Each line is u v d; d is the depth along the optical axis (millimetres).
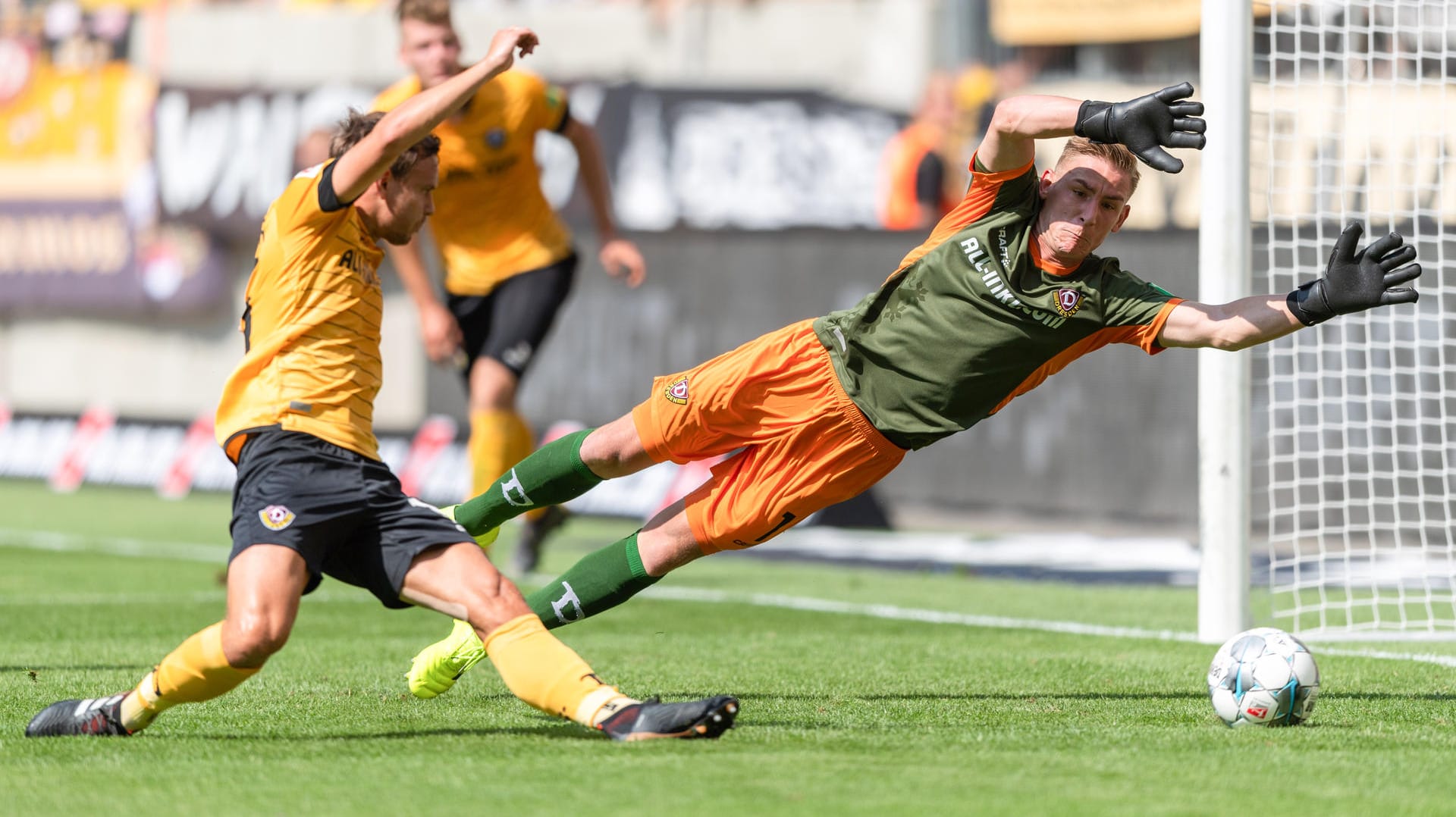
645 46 76938
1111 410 50688
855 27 74875
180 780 13016
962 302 16469
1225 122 23547
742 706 17703
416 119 14180
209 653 14258
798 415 16875
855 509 52000
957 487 53812
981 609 30141
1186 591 34156
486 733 15469
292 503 14273
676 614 28766
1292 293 15805
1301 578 36812
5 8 82812
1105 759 14078
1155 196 58531
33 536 45719
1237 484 24391
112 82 81438
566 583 17500
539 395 58750
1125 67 69750
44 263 82688
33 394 84812
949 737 15375
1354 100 36438
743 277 55438
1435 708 17766
